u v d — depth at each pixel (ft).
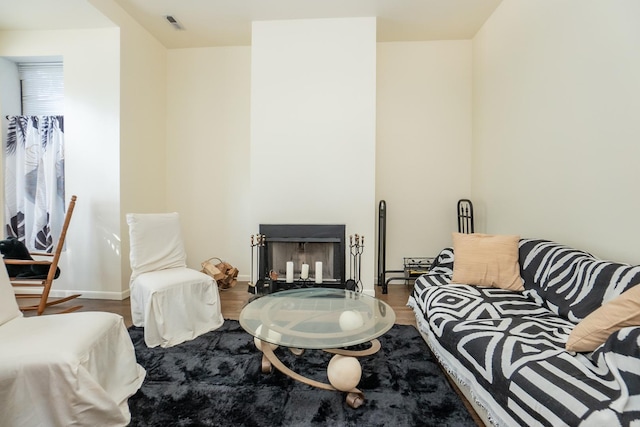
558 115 7.06
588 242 6.23
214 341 7.09
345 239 10.52
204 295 7.91
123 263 10.17
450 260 8.28
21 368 3.90
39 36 10.11
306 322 5.30
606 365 3.51
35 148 10.23
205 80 12.44
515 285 6.77
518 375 3.79
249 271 12.54
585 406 3.04
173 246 8.67
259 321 5.33
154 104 11.74
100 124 10.03
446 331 5.38
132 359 5.36
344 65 10.44
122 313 8.87
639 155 5.15
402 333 7.52
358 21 10.35
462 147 11.80
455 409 4.75
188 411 4.71
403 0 9.47
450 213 11.89
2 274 5.04
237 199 12.49
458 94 11.76
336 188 10.58
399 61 11.86
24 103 10.69
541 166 7.68
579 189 6.46
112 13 9.55
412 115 11.91
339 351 5.34
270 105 10.61
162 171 12.26
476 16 10.24
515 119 8.79
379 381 5.49
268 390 5.23
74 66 10.07
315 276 10.21
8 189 10.27
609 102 5.69
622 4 5.40
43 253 9.28
